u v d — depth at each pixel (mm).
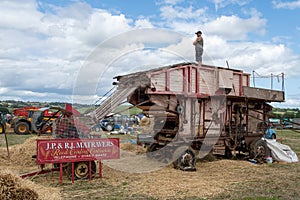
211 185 6156
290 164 9016
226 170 7836
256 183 6387
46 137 9922
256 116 10430
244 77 9984
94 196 5305
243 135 9648
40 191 4562
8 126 20219
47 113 17328
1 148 9461
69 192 5520
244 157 9852
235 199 5148
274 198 5176
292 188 5984
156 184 6176
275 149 9664
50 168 7152
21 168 7684
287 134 22328
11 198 4113
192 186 6043
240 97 9070
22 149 8820
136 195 5395
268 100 10352
